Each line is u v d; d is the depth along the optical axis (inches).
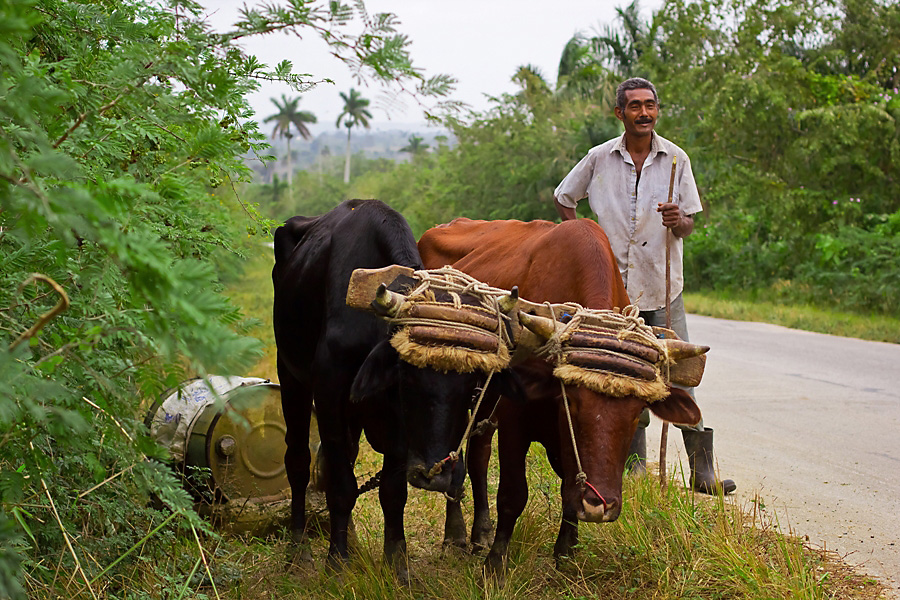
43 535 119.3
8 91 67.9
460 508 186.9
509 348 140.5
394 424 153.3
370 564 153.3
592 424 133.4
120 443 104.0
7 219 82.3
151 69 88.8
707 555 156.9
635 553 160.9
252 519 181.2
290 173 3031.5
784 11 828.6
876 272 670.5
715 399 331.9
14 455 96.0
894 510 202.2
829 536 184.9
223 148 97.3
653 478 197.8
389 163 2972.4
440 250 210.5
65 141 91.4
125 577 133.1
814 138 742.5
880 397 336.2
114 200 67.5
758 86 772.6
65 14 99.7
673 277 216.7
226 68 92.7
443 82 81.7
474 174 1157.1
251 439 183.0
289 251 197.2
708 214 971.3
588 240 163.9
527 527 173.3
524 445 160.6
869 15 846.5
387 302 134.8
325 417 160.7
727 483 214.5
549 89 1166.3
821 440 268.5
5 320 89.1
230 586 154.6
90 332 79.5
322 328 165.6
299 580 162.2
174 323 70.3
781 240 826.8
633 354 136.5
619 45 1037.2
